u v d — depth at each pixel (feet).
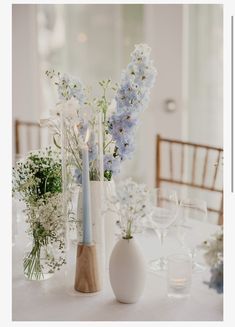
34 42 11.80
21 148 11.89
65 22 11.85
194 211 4.47
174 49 11.02
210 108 10.76
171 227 4.60
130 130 4.33
